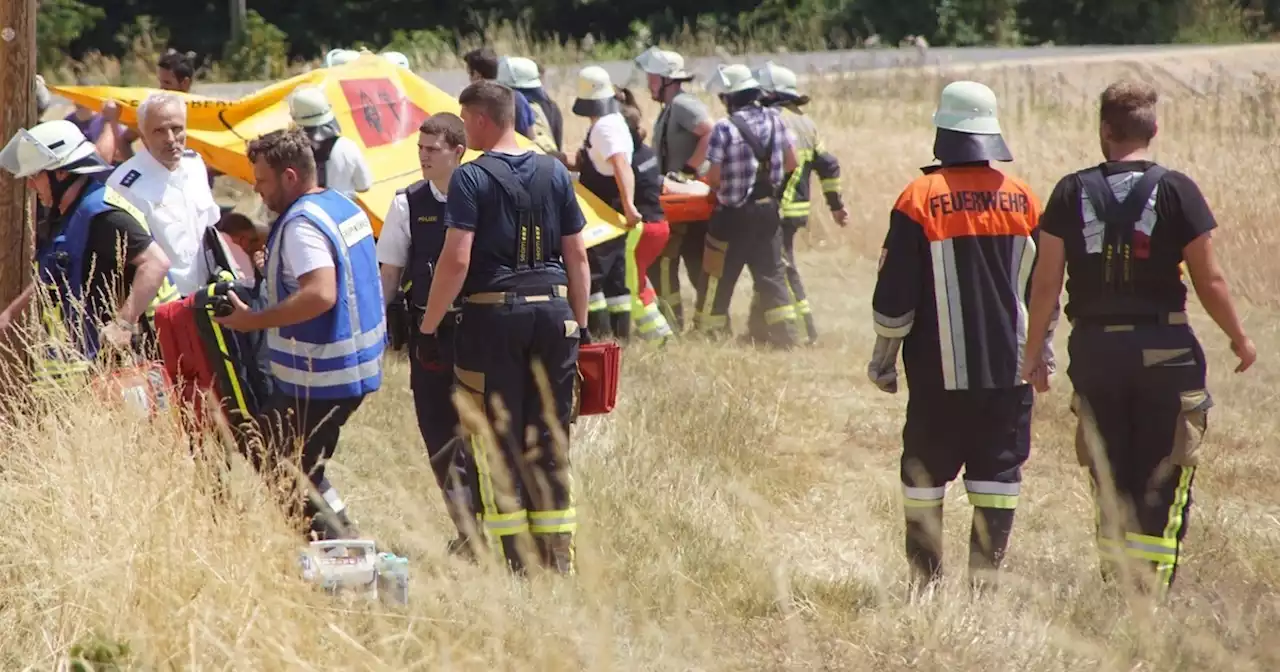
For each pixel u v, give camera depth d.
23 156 20.31
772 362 34.16
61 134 20.47
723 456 25.73
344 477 23.77
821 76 89.94
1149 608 18.27
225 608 15.80
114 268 20.52
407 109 33.97
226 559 16.38
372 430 25.34
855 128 69.56
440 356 21.19
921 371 19.72
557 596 18.16
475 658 15.97
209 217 24.72
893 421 29.95
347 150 29.23
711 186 36.16
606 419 26.78
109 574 16.02
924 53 101.38
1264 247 42.00
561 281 19.98
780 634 18.72
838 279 45.78
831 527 23.59
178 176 24.31
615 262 34.16
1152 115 19.19
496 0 151.12
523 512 19.92
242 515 17.14
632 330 35.19
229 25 145.12
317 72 33.25
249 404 20.22
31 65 21.80
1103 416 19.34
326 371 19.88
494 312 19.52
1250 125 61.50
